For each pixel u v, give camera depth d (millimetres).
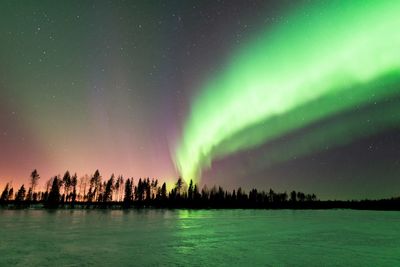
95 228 30203
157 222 40406
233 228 34969
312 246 21828
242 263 15258
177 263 14805
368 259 17062
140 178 121750
